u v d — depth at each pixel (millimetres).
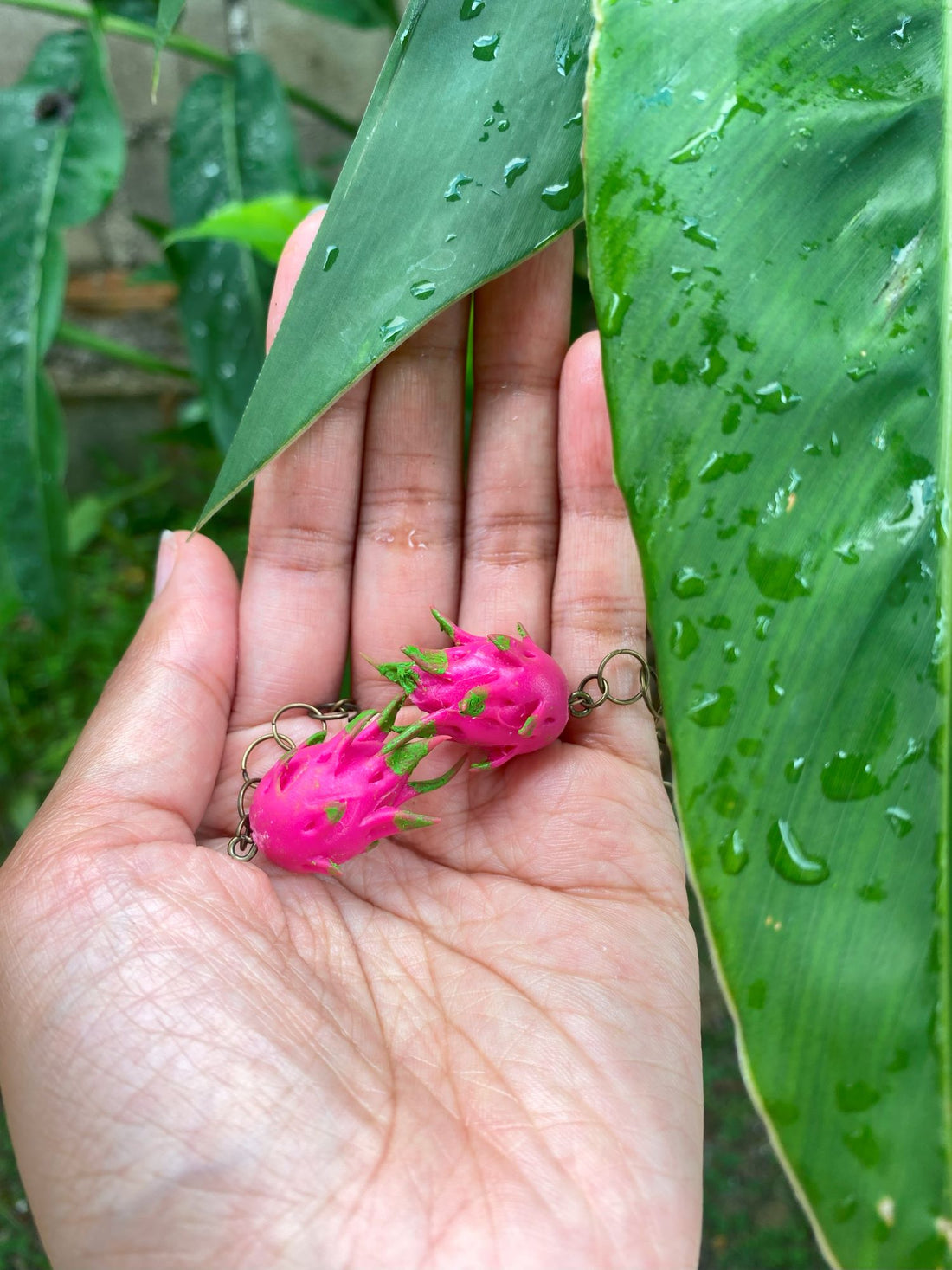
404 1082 124
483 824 157
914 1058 87
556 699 148
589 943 142
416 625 170
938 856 89
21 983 124
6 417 229
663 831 157
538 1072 126
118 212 332
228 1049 117
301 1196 109
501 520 170
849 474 98
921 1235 86
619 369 100
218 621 155
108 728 147
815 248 104
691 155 105
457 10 128
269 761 161
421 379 161
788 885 90
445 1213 110
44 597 250
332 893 147
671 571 96
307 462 157
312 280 129
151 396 371
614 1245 111
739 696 93
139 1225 113
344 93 309
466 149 127
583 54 126
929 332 101
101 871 128
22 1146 122
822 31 112
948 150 107
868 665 94
